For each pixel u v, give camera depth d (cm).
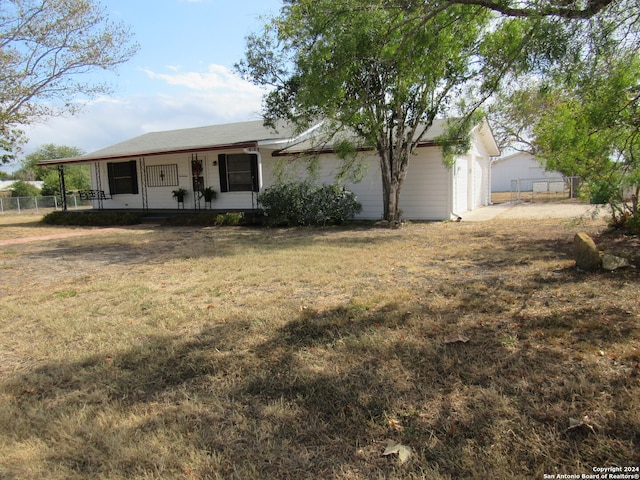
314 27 621
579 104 540
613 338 329
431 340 347
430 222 1283
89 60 1391
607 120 506
